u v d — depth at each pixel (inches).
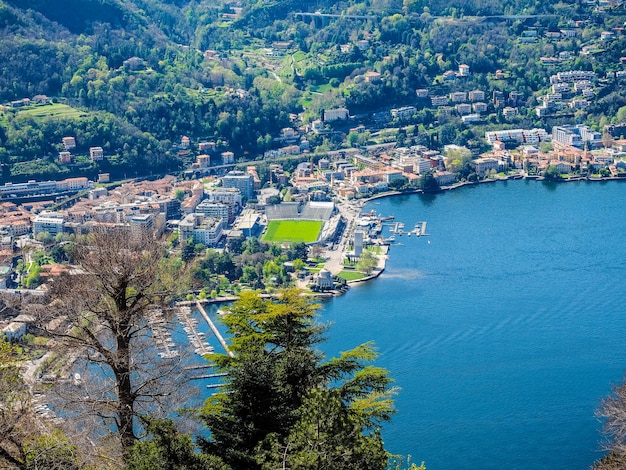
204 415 4931.1
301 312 5305.1
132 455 4510.3
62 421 5113.2
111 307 5059.1
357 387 5196.9
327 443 4471.0
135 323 5027.1
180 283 5378.9
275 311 5236.2
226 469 4448.8
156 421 4559.5
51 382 5147.6
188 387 5295.3
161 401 5108.3
